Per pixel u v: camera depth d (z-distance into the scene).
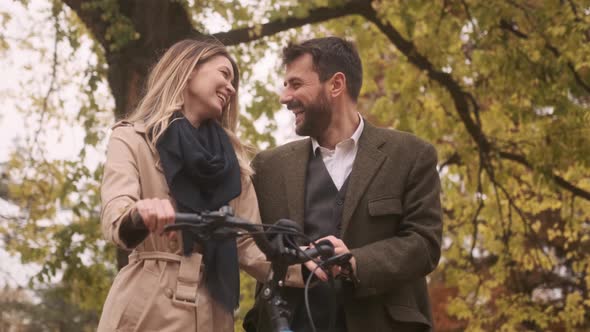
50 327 20.59
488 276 14.45
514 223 12.51
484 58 10.58
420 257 4.13
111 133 3.89
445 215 12.41
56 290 10.70
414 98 11.46
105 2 8.75
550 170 11.01
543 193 12.06
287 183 4.39
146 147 3.84
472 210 12.27
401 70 11.56
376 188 4.27
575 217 12.57
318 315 4.17
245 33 9.38
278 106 10.02
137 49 8.98
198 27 9.23
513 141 11.84
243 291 11.05
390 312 4.16
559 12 10.46
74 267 10.20
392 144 4.37
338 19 11.13
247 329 4.45
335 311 4.07
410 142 4.38
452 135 11.71
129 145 3.81
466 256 12.38
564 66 10.42
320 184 4.35
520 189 12.51
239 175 3.96
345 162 4.40
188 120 3.92
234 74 4.16
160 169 3.83
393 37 10.78
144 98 4.02
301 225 4.29
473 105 11.38
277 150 4.54
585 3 10.32
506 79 10.63
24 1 9.50
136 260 3.76
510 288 14.16
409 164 4.33
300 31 10.38
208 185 3.83
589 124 10.73
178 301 3.68
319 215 4.30
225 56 4.09
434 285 16.45
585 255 12.80
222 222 3.19
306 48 4.43
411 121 11.57
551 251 16.44
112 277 11.23
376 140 4.38
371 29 11.30
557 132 10.85
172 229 3.13
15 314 20.00
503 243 12.35
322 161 4.42
